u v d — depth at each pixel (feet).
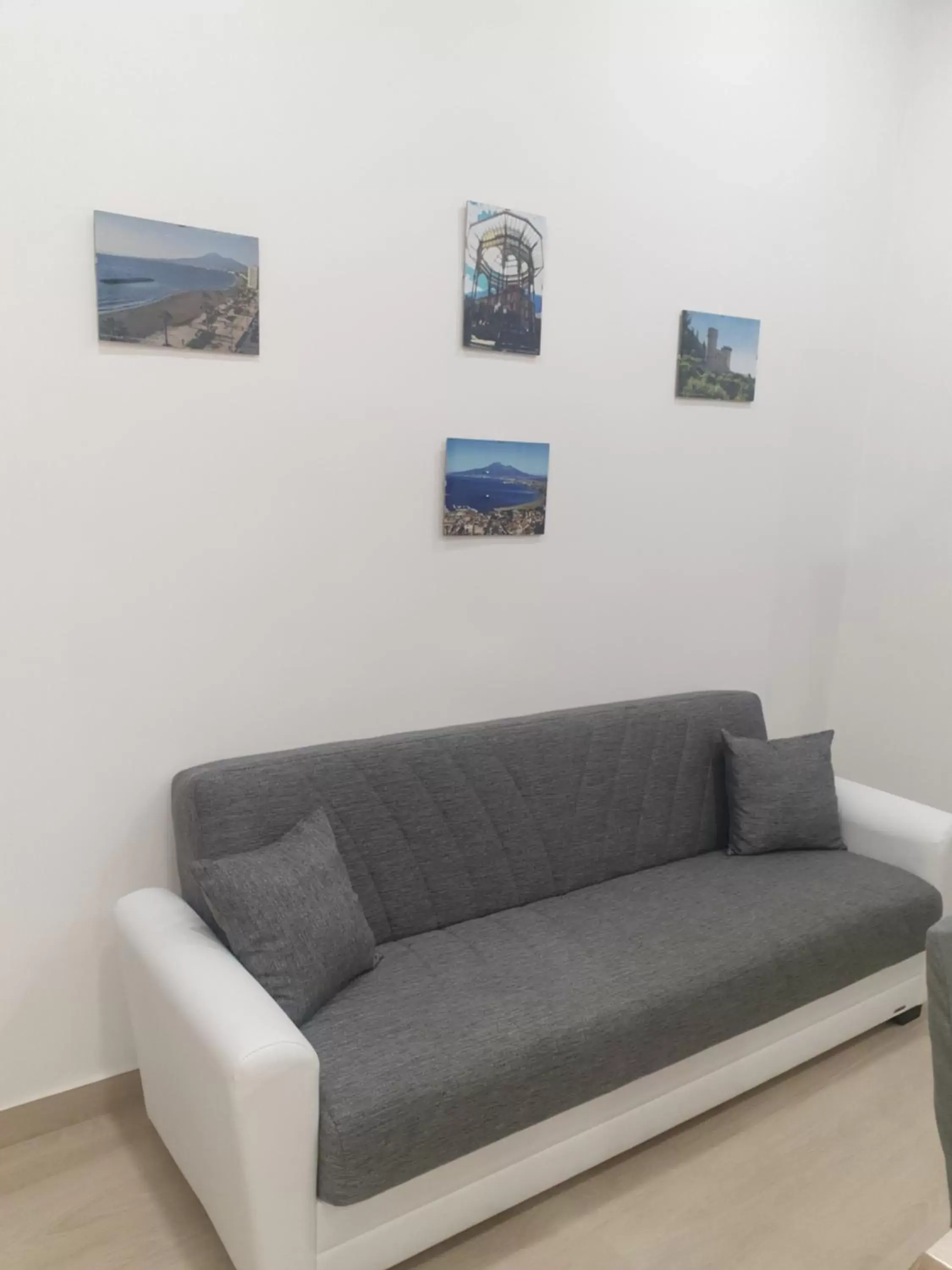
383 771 7.26
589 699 9.61
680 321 9.34
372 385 7.54
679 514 9.87
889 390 11.15
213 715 7.23
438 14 7.27
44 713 6.52
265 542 7.24
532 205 8.10
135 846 7.03
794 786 8.91
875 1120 7.36
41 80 5.84
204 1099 5.26
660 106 8.68
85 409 6.33
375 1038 5.71
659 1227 6.21
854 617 11.78
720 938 7.15
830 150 10.08
